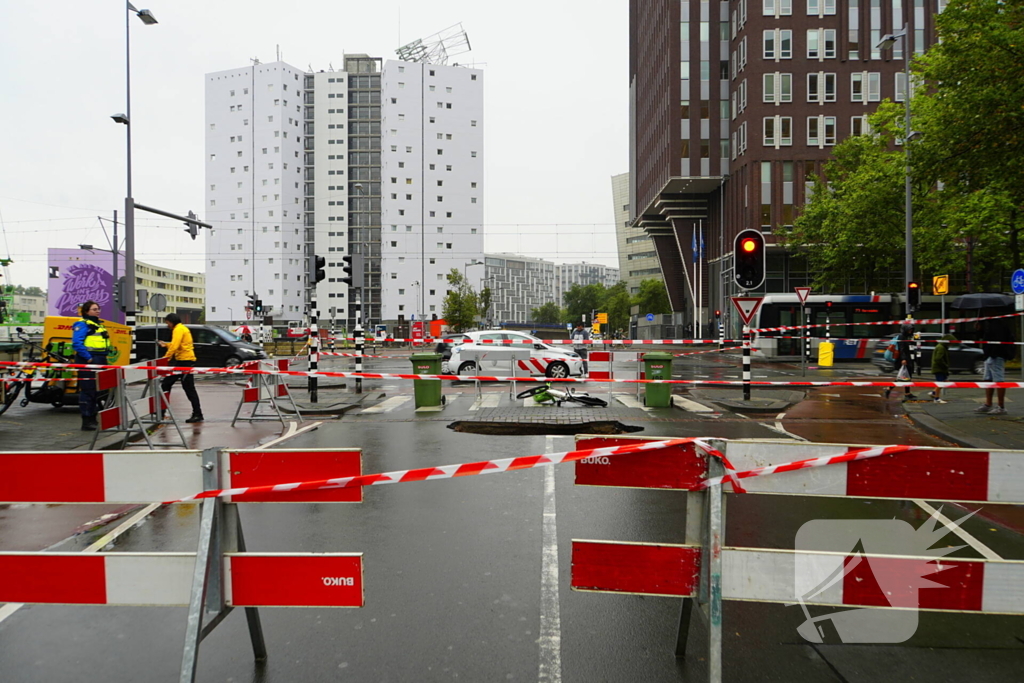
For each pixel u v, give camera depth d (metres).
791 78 47.38
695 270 58.28
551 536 5.35
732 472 2.99
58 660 3.46
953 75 12.53
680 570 3.06
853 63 47.25
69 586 2.98
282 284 99.19
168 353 12.42
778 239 46.62
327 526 5.63
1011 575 2.98
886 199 32.72
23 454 2.94
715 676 2.88
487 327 73.19
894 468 2.98
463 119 99.44
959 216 28.23
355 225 103.19
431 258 98.12
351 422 12.58
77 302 36.09
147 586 2.96
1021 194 13.37
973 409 12.71
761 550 2.97
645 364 14.66
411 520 5.80
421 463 8.34
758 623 3.85
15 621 3.92
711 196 57.19
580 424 11.47
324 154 102.38
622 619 3.88
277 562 2.96
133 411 9.15
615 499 6.49
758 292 47.69
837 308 32.44
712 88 52.84
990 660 3.44
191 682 2.76
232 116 99.56
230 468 2.96
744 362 14.95
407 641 3.61
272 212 99.06
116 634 3.75
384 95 97.06
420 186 97.56
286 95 99.31
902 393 17.44
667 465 3.05
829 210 36.81
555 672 3.29
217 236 100.31
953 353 23.70
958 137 12.52
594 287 133.50
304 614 3.95
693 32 52.94
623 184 144.75
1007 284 40.69
